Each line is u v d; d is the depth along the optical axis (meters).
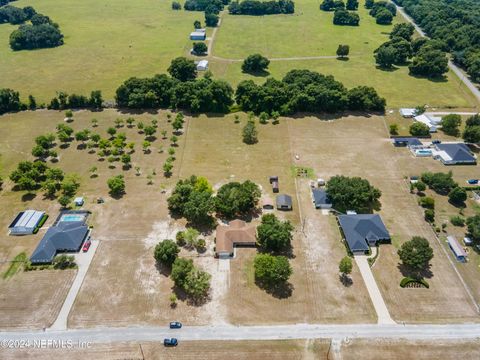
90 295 89.00
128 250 100.44
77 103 169.38
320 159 136.75
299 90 169.12
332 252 100.50
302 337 80.50
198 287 85.94
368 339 80.25
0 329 81.94
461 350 78.56
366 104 164.75
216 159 136.25
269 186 123.12
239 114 166.12
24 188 121.38
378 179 127.25
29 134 151.12
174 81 174.62
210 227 107.62
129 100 167.62
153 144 144.62
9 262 97.12
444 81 197.88
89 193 119.75
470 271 96.00
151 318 84.06
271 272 88.12
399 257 98.88
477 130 141.75
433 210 114.12
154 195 119.12
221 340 79.69
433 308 86.88
